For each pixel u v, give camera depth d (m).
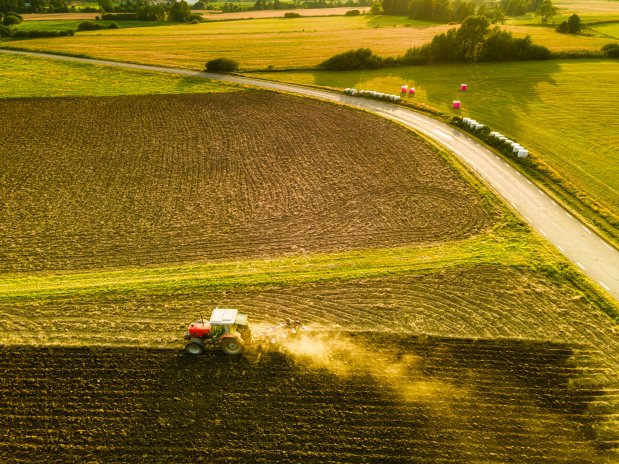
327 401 17.73
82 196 35.62
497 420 16.92
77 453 15.84
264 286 24.86
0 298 23.84
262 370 19.17
